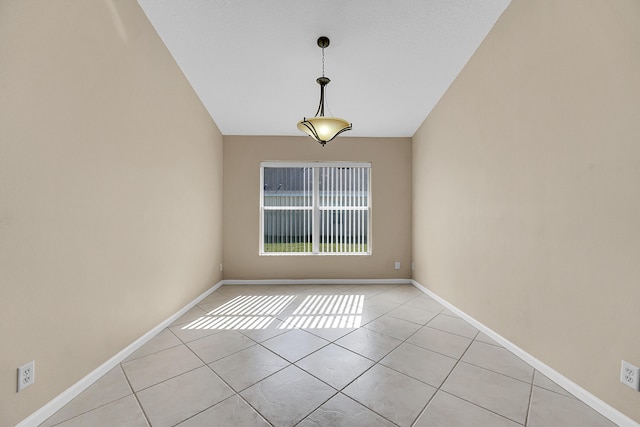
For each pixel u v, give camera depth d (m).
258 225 4.61
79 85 1.74
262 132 4.54
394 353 2.26
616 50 1.51
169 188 2.83
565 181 1.82
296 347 2.36
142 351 2.27
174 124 2.93
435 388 1.79
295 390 1.76
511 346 2.29
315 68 3.10
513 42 2.29
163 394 1.71
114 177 2.04
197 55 2.88
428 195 4.00
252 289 4.25
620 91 1.49
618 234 1.51
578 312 1.73
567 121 1.81
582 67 1.70
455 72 3.14
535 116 2.07
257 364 2.07
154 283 2.58
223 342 2.45
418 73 3.17
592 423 1.49
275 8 2.35
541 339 2.01
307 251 4.70
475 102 2.84
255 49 2.81
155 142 2.57
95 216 1.87
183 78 3.13
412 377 1.91
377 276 4.66
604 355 1.57
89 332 1.82
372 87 3.43
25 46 1.41
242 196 4.59
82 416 1.52
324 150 4.68
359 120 4.19
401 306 3.47
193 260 3.42
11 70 1.35
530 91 2.12
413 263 4.58
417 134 4.45
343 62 3.01
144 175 2.41
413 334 2.63
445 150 3.48
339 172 4.73
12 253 1.36
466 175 3.01
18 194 1.39
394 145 4.68
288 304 3.53
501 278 2.45
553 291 1.91
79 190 1.74
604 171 1.58
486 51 2.64
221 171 4.51
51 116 1.55
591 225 1.65
